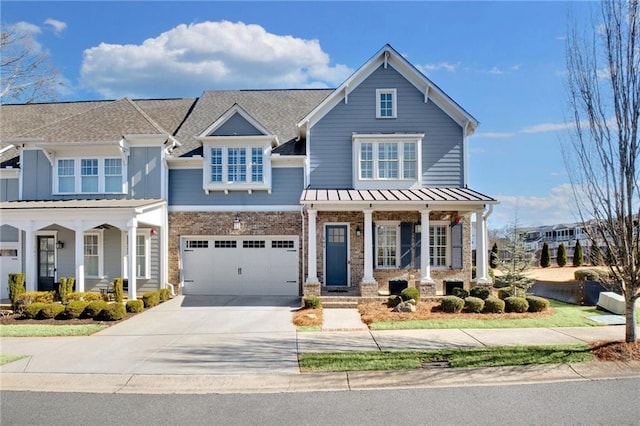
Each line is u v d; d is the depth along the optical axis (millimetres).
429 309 13812
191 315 14117
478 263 16312
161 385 7637
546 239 51250
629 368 8148
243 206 18766
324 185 18641
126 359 9148
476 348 9477
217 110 21922
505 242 20672
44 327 12266
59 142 17859
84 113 19578
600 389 7203
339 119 18781
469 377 7789
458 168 18625
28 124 21922
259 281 18688
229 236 18734
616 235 9008
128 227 15672
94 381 7863
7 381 7906
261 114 21438
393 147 18562
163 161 18453
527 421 5961
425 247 16062
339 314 13852
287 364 8625
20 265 18859
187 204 18766
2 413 6473
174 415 6312
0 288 18781
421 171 18500
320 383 7621
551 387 7312
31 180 18547
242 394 7184
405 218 18219
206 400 6926
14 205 16594
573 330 11211
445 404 6613
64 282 15766
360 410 6414
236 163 18672
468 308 13406
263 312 14539
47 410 6574
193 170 18859
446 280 17156
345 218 18203
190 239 18812
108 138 18047
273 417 6191
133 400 6969
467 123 18578
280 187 18812
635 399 6750
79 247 15688
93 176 18453
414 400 6797
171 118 22219
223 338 10914
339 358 8820
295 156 18578
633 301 9172
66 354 9570
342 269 18219
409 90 18797
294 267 18688
